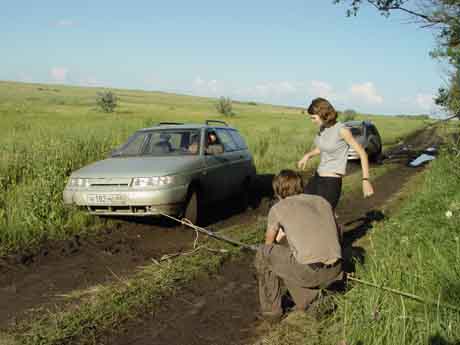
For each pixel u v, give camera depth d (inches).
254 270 206.5
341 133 193.3
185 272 196.2
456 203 232.8
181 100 5280.5
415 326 124.9
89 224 272.1
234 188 338.3
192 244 245.1
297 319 153.6
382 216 304.7
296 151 672.4
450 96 366.0
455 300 137.0
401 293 134.7
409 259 162.4
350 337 130.0
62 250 228.2
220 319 155.9
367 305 134.0
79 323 148.2
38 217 256.8
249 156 371.9
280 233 167.5
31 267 204.5
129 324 150.4
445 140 377.4
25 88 4928.6
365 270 167.8
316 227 149.2
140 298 168.1
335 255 146.6
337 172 196.2
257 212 341.4
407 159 725.3
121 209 261.3
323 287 150.3
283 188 160.1
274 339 140.3
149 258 219.8
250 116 2691.9
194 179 278.5
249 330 148.1
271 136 866.8
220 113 2583.7
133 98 4884.4
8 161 365.4
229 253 225.1
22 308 162.2
